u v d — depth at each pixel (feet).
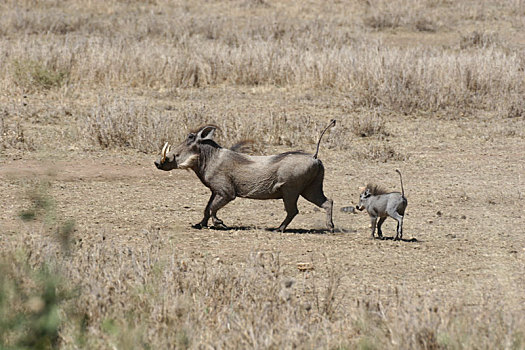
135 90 236.43
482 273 94.07
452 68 252.62
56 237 87.76
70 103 212.02
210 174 113.39
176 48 290.35
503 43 331.36
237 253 100.01
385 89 229.66
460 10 415.64
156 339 64.34
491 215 128.36
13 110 199.52
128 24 364.38
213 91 241.76
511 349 63.67
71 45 270.05
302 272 92.48
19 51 248.32
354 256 100.53
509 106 223.92
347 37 339.98
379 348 65.41
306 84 249.75
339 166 164.86
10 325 62.90
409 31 373.81
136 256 89.61
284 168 112.06
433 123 211.82
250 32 348.38
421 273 93.50
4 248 83.82
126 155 166.50
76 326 65.46
